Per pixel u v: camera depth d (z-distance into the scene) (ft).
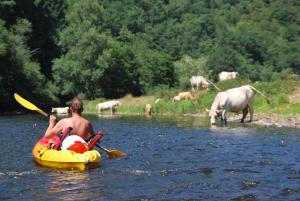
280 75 293.23
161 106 127.85
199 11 385.50
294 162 38.55
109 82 202.08
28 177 32.78
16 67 167.43
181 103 125.70
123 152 45.19
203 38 320.29
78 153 37.42
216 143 52.34
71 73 192.03
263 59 321.93
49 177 32.68
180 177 32.48
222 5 419.95
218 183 30.37
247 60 304.50
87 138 40.91
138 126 78.02
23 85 169.78
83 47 195.31
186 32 319.47
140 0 347.15
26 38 194.08
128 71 204.74
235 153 44.11
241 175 33.01
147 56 209.97
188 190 28.48
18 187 29.50
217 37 323.98
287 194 27.35
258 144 51.24
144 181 31.22
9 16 198.49
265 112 97.96
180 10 368.48
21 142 53.42
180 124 82.64
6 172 34.68
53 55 212.64
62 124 39.88
